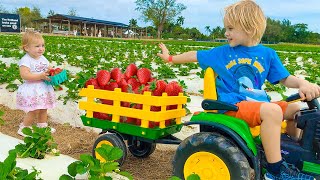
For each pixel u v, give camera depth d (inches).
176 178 45.5
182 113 61.3
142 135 56.7
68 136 79.4
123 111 58.0
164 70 142.8
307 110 48.9
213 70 53.6
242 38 51.8
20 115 92.9
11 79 111.3
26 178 46.9
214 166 48.3
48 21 1093.8
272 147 47.6
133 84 62.2
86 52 233.6
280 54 297.0
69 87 93.8
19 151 61.3
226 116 49.3
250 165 51.2
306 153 47.9
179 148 50.5
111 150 50.3
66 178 49.5
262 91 52.6
